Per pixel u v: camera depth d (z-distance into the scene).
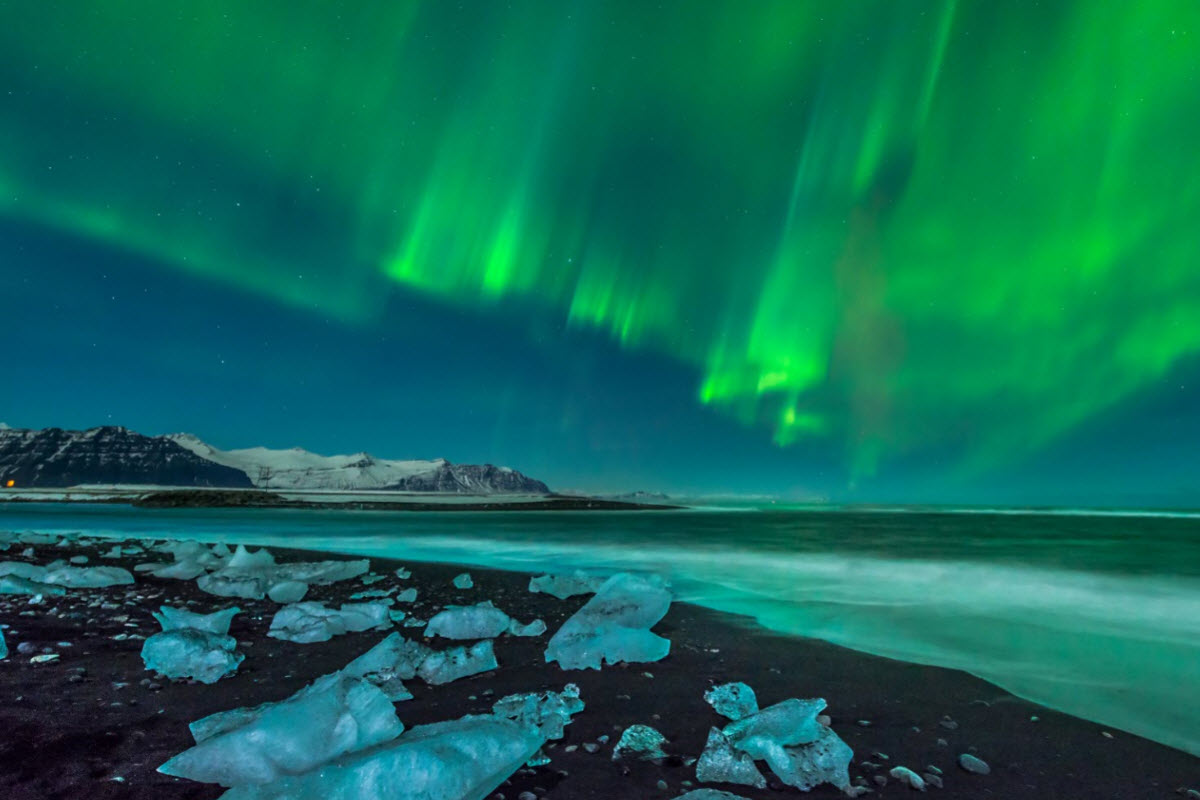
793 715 2.52
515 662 3.84
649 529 19.98
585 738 2.56
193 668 3.34
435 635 4.48
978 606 6.03
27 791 1.89
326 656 3.92
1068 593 6.74
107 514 32.22
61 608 5.30
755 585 7.59
